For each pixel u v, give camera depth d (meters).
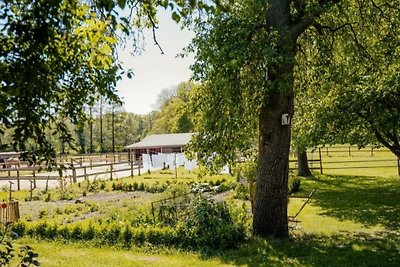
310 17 9.08
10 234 6.35
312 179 22.11
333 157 37.28
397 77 9.95
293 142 16.31
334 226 11.30
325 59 11.34
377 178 21.94
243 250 8.88
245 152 12.45
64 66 3.86
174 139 56.00
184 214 10.81
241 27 8.47
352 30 10.95
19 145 3.35
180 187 12.91
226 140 11.17
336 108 11.64
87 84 4.39
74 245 10.19
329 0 9.34
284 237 9.75
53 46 3.57
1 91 3.24
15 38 3.15
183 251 9.23
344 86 11.62
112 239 10.41
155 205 12.66
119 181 24.92
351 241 9.60
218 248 9.28
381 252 8.62
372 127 11.57
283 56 8.27
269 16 9.27
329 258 8.21
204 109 10.84
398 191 17.16
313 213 13.25
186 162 34.91
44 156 3.70
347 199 15.68
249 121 10.55
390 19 11.32
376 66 11.08
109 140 73.69
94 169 37.47
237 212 11.14
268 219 9.76
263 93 9.00
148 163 36.25
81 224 11.48
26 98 3.30
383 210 13.34
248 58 8.21
